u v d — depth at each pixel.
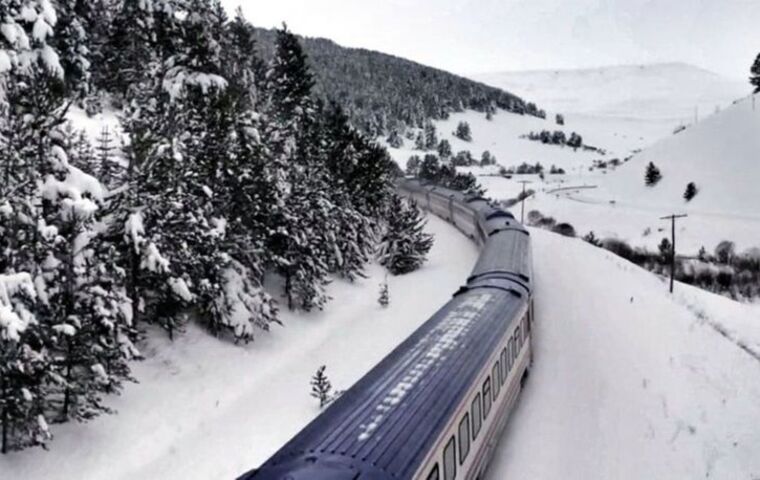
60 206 14.05
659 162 113.12
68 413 13.55
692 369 17.67
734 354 19.28
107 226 16.39
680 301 27.36
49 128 14.08
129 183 16.41
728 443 13.27
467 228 45.41
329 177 33.41
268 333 22.11
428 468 7.72
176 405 15.73
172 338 18.70
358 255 33.03
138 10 29.67
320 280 26.95
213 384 17.36
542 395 15.81
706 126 114.75
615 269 33.47
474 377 10.34
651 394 15.86
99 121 32.53
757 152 94.06
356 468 6.80
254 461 13.60
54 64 18.00
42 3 17.91
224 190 21.69
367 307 28.25
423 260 37.41
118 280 15.59
